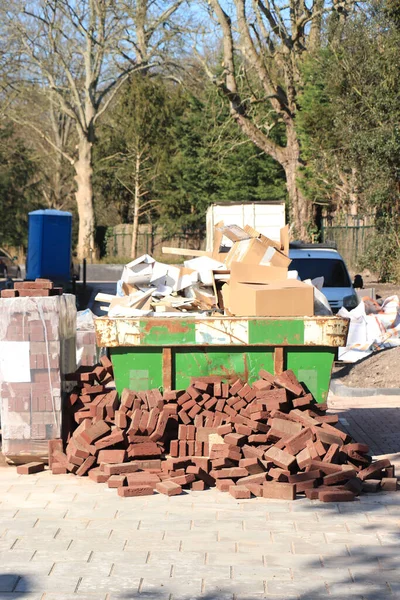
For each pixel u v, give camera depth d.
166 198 55.34
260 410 7.50
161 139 55.19
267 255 8.67
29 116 54.59
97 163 58.09
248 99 35.97
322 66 28.80
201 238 56.81
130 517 6.23
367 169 26.53
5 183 53.31
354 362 14.11
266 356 7.90
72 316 8.38
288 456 7.06
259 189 49.50
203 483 7.04
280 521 6.14
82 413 7.67
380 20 26.73
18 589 4.88
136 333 7.87
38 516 6.26
